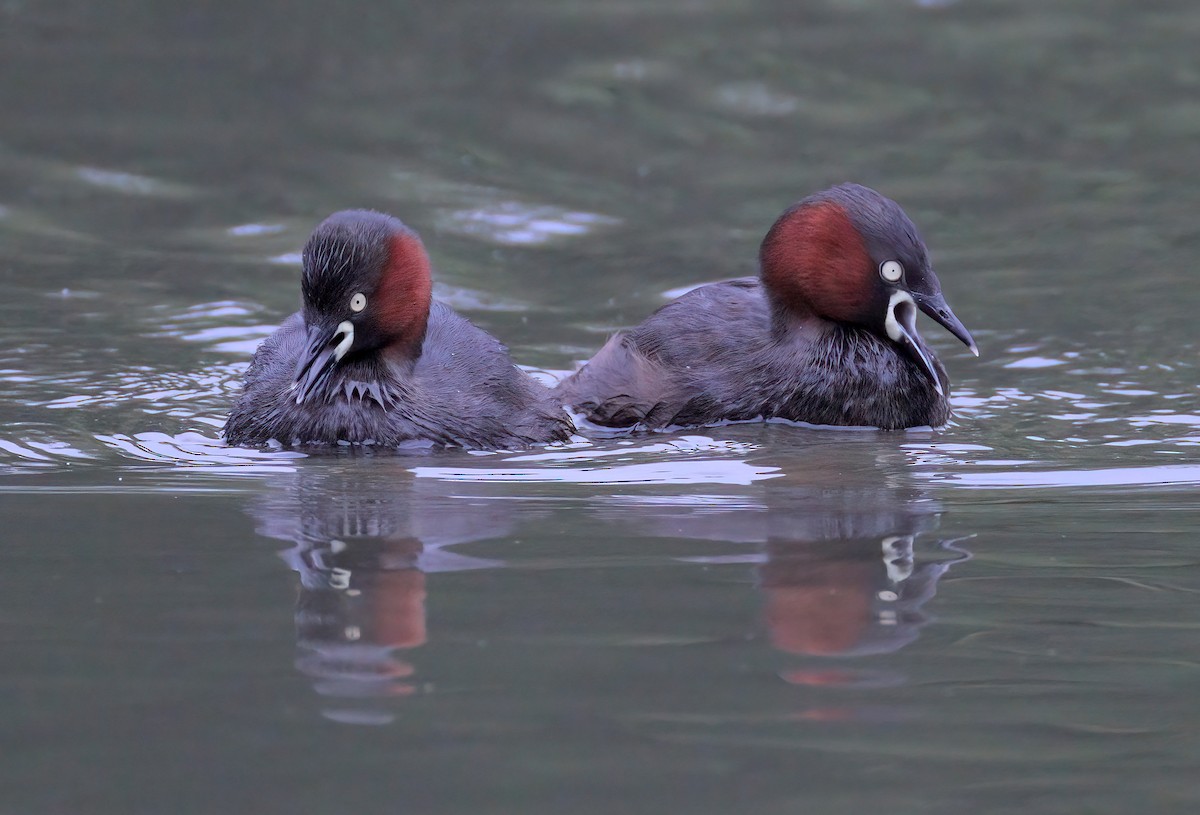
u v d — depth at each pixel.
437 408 12.56
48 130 21.86
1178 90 23.77
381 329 12.53
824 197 13.84
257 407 12.64
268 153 21.30
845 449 12.36
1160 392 13.99
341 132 22.03
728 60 24.98
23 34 25.34
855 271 13.59
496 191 20.09
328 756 5.96
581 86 23.88
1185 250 18.09
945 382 13.93
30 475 10.91
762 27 26.52
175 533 9.12
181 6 26.86
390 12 26.86
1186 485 10.73
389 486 10.66
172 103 22.98
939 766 5.92
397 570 8.32
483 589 7.99
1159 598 7.89
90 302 16.36
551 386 14.20
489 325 15.90
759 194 20.06
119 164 20.80
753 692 6.59
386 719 6.28
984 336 15.77
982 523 9.53
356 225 12.47
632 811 5.54
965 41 25.98
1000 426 13.15
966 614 7.64
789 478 11.06
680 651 7.06
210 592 7.90
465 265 17.62
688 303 14.44
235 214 19.27
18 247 18.05
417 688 6.60
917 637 7.30
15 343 15.03
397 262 12.52
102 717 6.30
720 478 11.06
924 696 6.57
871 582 8.17
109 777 5.78
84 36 25.45
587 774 5.82
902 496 10.37
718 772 5.85
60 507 9.80
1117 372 14.63
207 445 12.29
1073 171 20.84
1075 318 16.16
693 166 21.08
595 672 6.79
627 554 8.70
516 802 5.60
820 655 7.04
